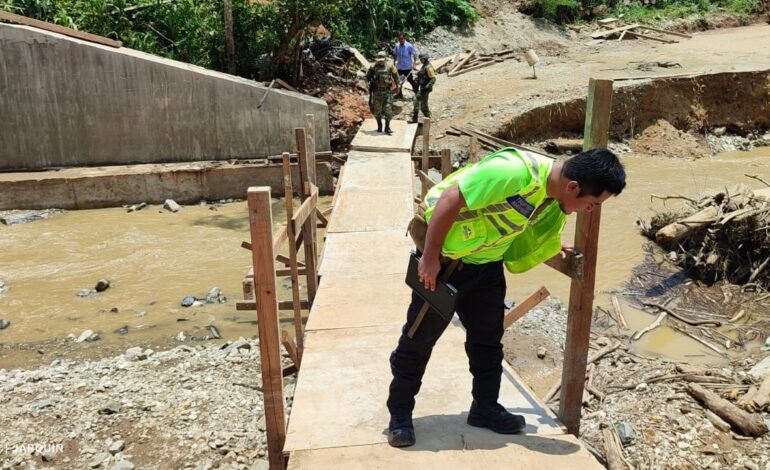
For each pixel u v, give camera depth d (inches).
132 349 284.5
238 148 548.4
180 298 345.4
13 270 381.7
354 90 714.2
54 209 498.6
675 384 243.1
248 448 204.7
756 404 225.0
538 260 134.6
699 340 292.7
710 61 752.3
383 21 860.6
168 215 486.6
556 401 234.1
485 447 131.8
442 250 123.2
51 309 332.5
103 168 525.3
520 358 269.7
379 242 290.4
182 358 274.4
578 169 113.3
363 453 130.3
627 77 678.5
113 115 529.3
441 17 918.4
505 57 863.7
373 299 219.8
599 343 282.2
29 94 514.9
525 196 116.4
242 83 535.2
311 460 128.0
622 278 362.6
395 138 553.9
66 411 225.8
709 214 375.2
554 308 321.1
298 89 683.4
